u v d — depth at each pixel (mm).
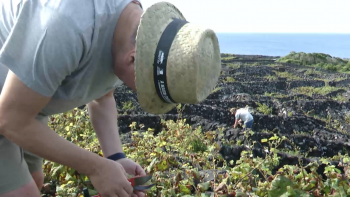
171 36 1643
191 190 3109
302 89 20719
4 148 1866
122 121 8977
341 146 10039
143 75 1649
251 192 2777
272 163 4391
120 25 1684
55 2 1484
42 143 1632
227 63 27281
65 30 1476
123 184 1845
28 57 1492
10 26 1634
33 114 1593
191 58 1593
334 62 32125
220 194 2594
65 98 1792
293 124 12227
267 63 30000
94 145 3650
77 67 1675
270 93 18906
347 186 2641
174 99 1754
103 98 2369
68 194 2688
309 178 2703
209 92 1805
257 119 12086
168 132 6992
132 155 3760
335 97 19297
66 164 1723
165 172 3748
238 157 7680
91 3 1585
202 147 6500
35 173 2412
